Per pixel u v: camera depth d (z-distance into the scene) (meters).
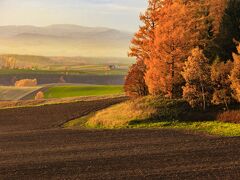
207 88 61.91
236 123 53.62
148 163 36.25
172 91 67.69
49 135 56.53
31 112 89.69
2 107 104.50
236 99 58.06
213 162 35.47
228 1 68.44
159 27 67.88
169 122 58.62
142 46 78.69
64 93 168.12
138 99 73.94
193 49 61.75
